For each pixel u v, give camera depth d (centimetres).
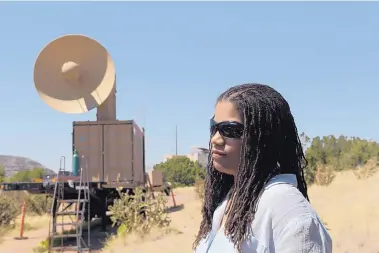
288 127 188
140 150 1984
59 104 1819
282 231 166
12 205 2028
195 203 2347
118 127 1784
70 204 1619
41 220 2170
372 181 2281
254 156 182
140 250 1233
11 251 1473
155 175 2208
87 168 1783
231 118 187
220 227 195
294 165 189
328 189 2194
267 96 187
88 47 1836
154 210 1517
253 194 179
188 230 1485
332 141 3953
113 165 1778
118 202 1523
